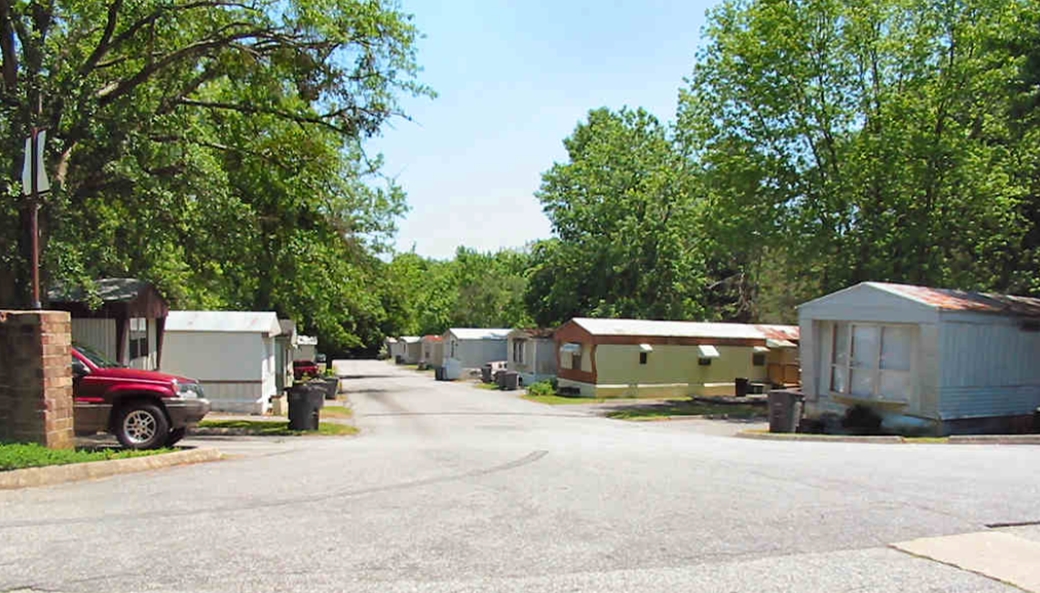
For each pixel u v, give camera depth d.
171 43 16.52
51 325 9.33
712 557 4.88
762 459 9.99
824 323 18.83
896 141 22.86
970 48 22.95
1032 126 20.23
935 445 13.03
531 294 48.91
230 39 15.84
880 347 17.38
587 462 9.62
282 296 32.56
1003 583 4.35
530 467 9.12
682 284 43.44
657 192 42.72
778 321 50.69
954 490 7.20
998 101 22.25
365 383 44.56
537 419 22.58
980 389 16.41
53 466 8.03
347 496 7.04
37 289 11.15
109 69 17.17
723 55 27.23
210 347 21.67
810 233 24.92
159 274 25.38
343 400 30.66
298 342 49.28
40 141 11.25
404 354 79.62
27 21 13.91
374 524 5.81
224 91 18.53
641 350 31.55
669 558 4.86
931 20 23.78
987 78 21.53
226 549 5.06
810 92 25.69
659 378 32.25
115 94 15.17
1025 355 17.05
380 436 16.20
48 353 9.27
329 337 53.12
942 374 15.94
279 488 7.50
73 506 6.54
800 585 4.31
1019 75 18.78
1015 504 6.48
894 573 4.53
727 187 26.92
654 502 6.66
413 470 8.88
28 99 12.98
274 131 18.44
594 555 4.93
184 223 17.11
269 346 24.55
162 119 15.66
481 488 7.46
